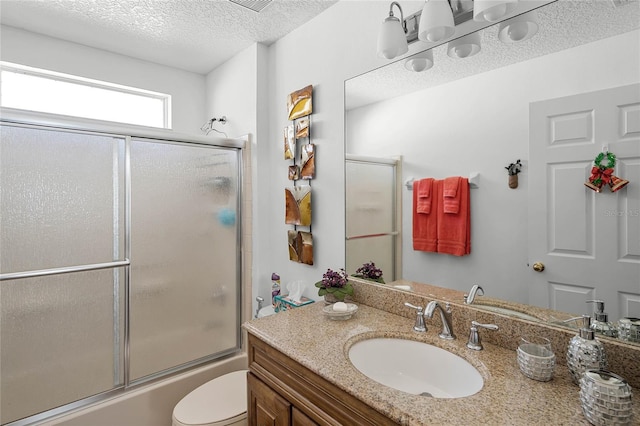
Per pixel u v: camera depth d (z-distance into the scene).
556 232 1.08
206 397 1.63
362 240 1.68
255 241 2.27
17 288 1.52
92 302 1.71
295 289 2.00
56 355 1.62
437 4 1.14
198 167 2.10
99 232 1.73
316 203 1.94
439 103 1.37
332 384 1.00
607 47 0.97
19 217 1.52
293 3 1.80
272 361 1.25
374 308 1.60
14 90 2.21
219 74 2.69
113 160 1.77
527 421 0.77
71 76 2.31
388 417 0.83
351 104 1.72
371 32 1.61
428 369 1.20
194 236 2.09
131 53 2.46
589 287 1.02
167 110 2.78
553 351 1.05
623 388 0.73
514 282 1.17
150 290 1.91
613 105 0.96
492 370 1.00
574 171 1.03
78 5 1.85
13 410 1.51
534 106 1.11
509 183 1.18
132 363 1.84
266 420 1.27
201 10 1.89
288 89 2.13
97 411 1.68
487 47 1.22
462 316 1.28
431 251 1.41
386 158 1.57
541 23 1.09
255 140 2.25
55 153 1.60
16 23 2.04
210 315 2.17
